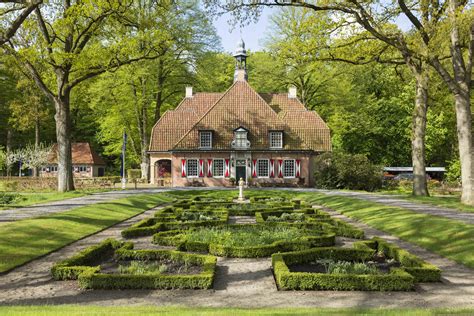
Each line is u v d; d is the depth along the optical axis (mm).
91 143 67000
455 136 51188
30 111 49312
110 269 10031
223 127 42844
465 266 10648
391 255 11250
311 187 41469
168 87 50125
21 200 24781
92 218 17750
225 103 43875
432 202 22516
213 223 16953
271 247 11781
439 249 12398
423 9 21656
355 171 37344
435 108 39094
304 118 45781
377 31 23531
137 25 27609
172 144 44844
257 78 51188
